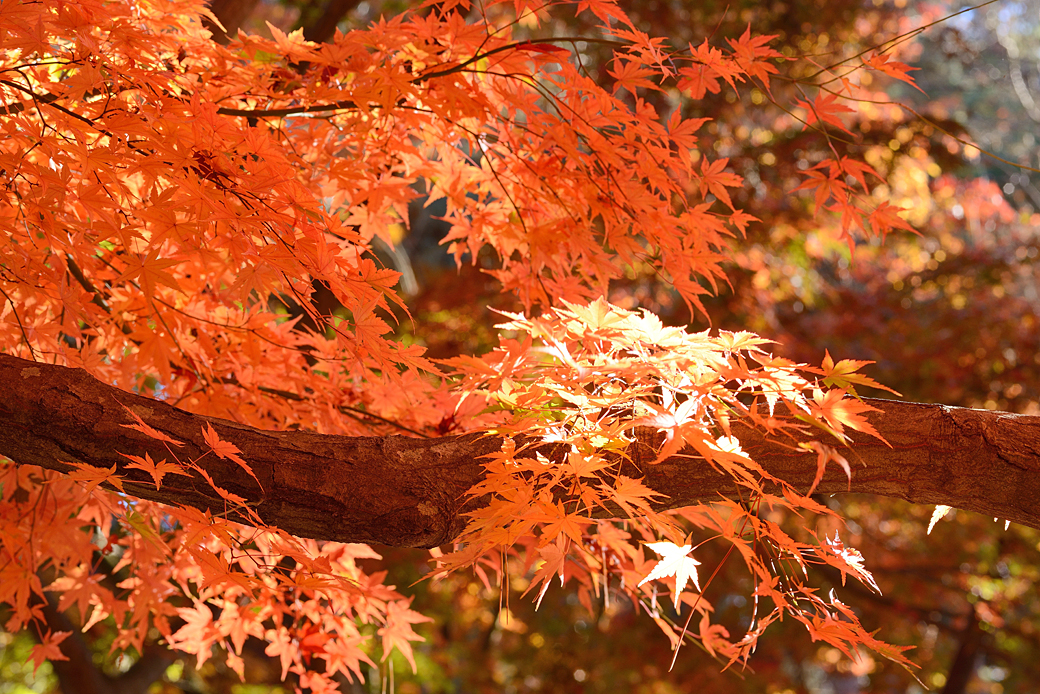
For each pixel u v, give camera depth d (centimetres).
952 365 839
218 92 254
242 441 233
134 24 253
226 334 271
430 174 279
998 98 1686
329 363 275
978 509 229
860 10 904
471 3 250
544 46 250
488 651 1049
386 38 253
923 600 945
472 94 258
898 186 936
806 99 253
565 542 236
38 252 246
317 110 256
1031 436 226
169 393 273
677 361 228
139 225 258
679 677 885
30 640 663
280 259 231
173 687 919
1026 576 900
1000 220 1073
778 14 835
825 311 921
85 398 232
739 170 801
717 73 253
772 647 949
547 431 229
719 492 232
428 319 846
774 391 224
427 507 233
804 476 231
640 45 247
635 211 261
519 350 233
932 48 1355
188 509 228
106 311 267
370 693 795
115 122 233
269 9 941
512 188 275
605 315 229
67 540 270
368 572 712
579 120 256
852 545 833
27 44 234
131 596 277
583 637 948
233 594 276
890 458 229
